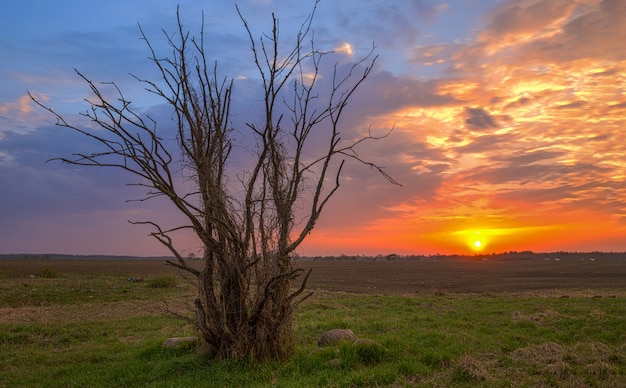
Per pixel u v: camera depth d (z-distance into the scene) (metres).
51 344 14.32
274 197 10.37
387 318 17.67
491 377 8.94
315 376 8.96
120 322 18.00
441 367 9.80
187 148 10.09
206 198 10.15
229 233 10.02
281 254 10.20
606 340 13.20
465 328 15.34
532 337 13.61
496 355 11.10
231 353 10.00
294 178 10.52
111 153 8.99
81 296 27.55
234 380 8.91
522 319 16.91
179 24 9.96
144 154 9.23
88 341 14.82
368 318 17.78
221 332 10.15
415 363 9.69
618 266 100.75
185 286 33.25
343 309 21.28
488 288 40.56
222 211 9.95
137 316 19.78
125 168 9.16
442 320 17.03
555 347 11.03
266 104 10.11
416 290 38.59
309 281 49.88
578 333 14.08
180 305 22.67
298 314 18.97
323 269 94.12
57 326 16.78
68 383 9.96
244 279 10.13
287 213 10.37
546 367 9.54
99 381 9.91
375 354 10.03
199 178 10.21
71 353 12.87
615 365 10.02
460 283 48.28
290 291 11.66
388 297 26.89
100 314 20.50
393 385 8.41
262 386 8.26
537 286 42.44
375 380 8.46
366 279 55.66
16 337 14.80
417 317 17.59
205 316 10.48
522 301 24.12
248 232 10.15
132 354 12.20
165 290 30.66
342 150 10.52
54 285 32.72
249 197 10.25
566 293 31.19
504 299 25.53
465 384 8.58
